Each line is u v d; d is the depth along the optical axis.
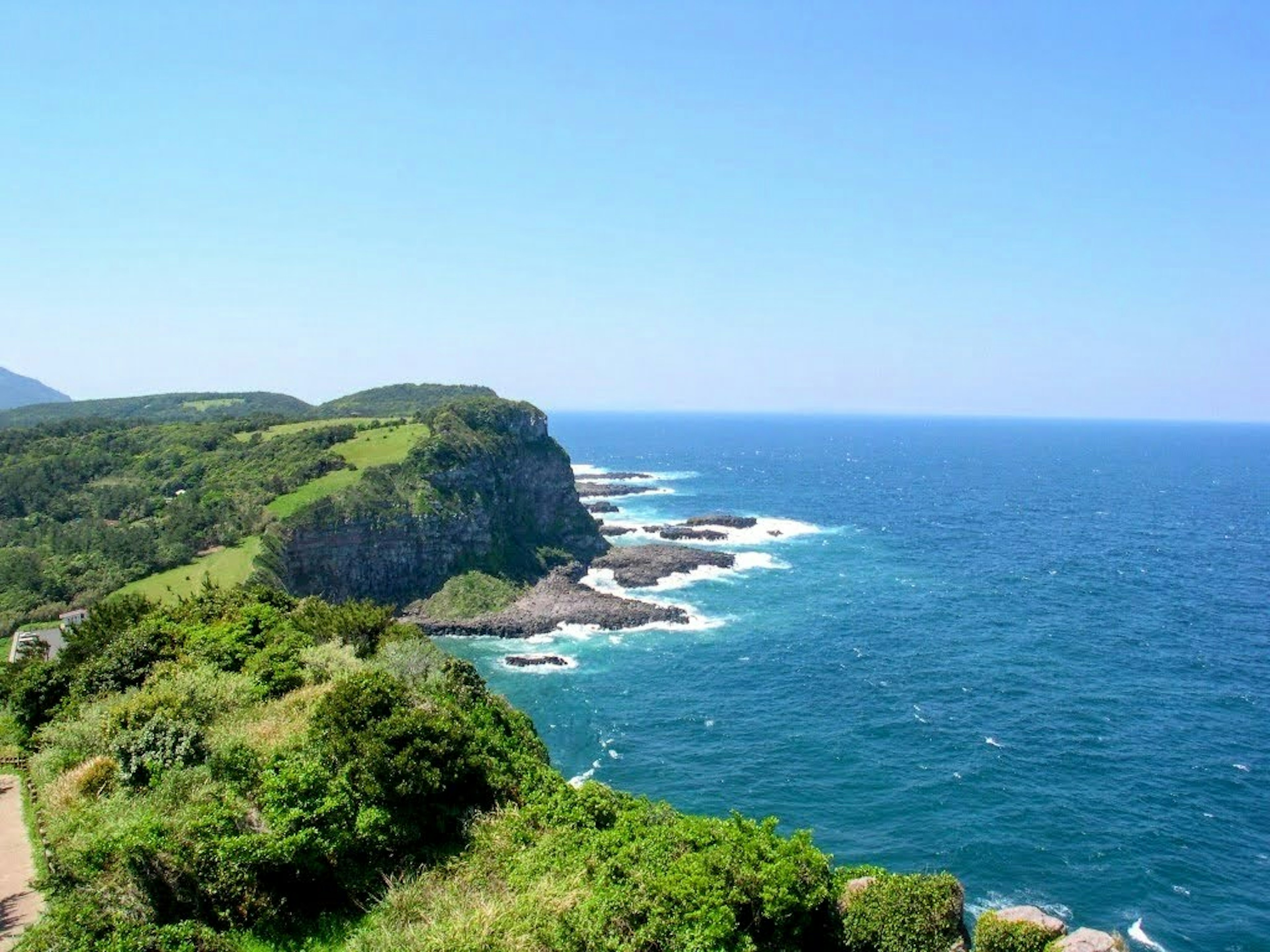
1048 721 71.31
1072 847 51.88
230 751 27.33
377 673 32.41
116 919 19.17
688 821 27.33
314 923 22.83
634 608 109.75
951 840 52.75
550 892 22.70
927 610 109.44
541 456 152.75
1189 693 77.62
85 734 31.45
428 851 26.50
